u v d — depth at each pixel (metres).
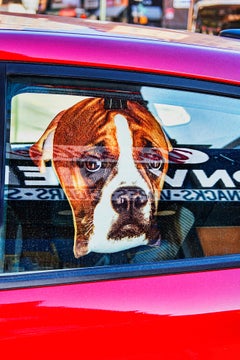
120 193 1.79
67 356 1.61
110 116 1.78
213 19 9.23
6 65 1.71
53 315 1.62
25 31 1.83
